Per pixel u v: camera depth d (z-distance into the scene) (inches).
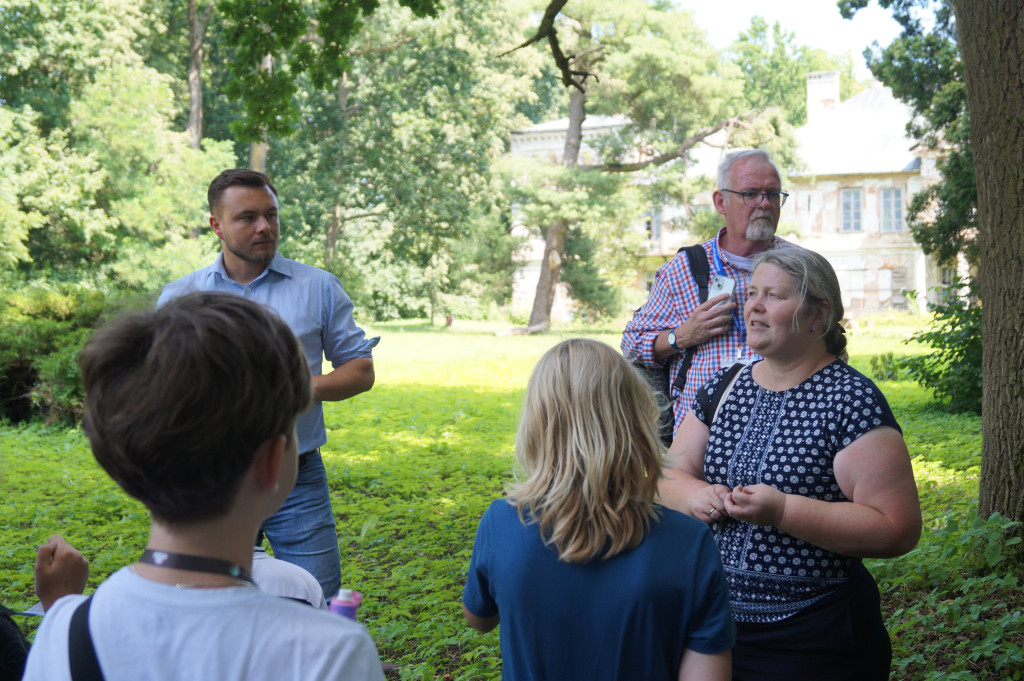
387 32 1408.7
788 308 107.5
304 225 1578.5
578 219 1385.3
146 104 1237.1
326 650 50.5
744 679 105.0
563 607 78.4
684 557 78.6
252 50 392.8
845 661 104.2
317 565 154.9
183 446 49.6
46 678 51.4
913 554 213.3
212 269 159.5
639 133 1430.9
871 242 1723.7
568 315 1888.5
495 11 1407.5
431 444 462.6
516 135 1932.8
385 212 1557.6
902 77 849.5
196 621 50.1
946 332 498.9
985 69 200.8
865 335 1253.7
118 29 1336.1
